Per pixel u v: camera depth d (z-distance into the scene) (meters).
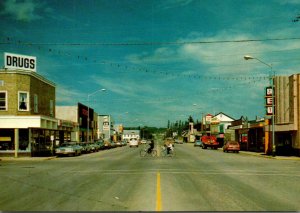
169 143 48.09
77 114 79.44
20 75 44.66
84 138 86.38
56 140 58.19
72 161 37.53
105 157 44.97
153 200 13.48
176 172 24.55
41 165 31.98
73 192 15.68
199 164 31.95
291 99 45.34
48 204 12.95
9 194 15.42
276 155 48.06
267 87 49.19
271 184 18.25
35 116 44.16
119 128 168.12
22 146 44.34
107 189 16.48
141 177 21.45
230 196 14.46
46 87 51.75
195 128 158.12
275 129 48.66
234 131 82.69
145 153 48.47
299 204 12.80
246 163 33.31
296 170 26.20
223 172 24.56
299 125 43.94
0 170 26.84
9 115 43.94
